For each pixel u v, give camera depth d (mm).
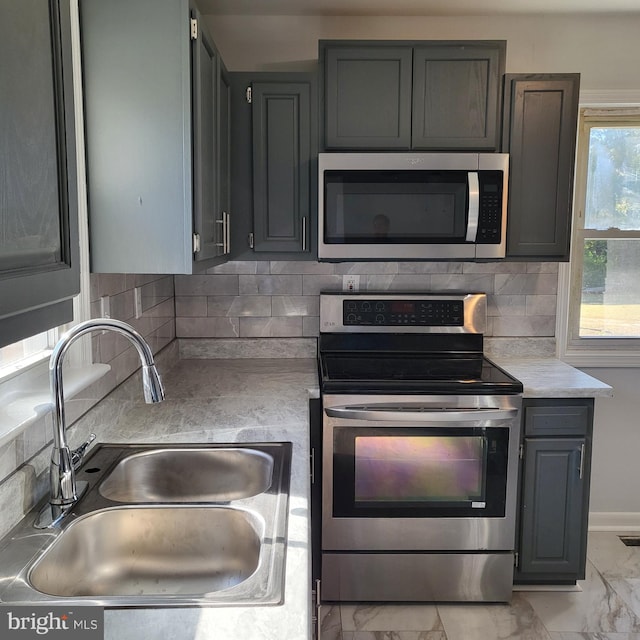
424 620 2268
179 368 2705
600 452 3025
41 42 831
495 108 2426
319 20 2693
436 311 2764
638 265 3014
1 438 1059
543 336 2908
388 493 2264
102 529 1289
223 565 1301
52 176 875
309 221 2514
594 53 2730
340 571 2314
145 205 1735
